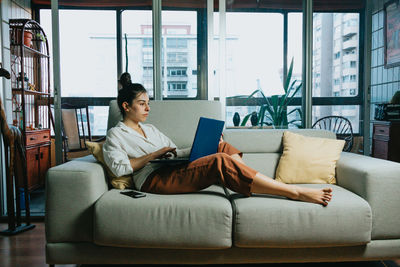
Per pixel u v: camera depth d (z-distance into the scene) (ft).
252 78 11.42
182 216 4.30
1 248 6.08
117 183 5.11
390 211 4.50
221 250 4.47
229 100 11.66
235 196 4.90
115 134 5.26
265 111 10.87
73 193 4.48
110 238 4.30
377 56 11.75
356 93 12.76
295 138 6.23
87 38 12.66
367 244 4.53
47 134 11.68
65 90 12.68
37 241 6.46
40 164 11.12
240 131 6.79
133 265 5.37
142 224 4.30
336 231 4.32
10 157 6.77
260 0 11.81
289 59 12.00
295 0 11.86
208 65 8.76
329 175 5.63
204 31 12.12
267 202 4.45
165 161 4.84
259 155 6.48
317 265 5.25
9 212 6.87
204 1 11.85
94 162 5.12
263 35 11.53
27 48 10.60
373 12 11.93
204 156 5.14
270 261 4.53
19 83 10.75
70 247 4.50
